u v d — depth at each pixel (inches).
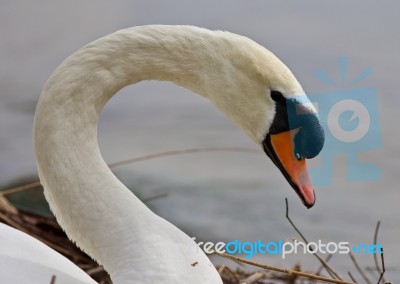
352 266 464.1
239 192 541.0
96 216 287.3
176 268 281.1
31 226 417.7
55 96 283.6
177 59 288.0
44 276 282.7
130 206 288.4
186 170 566.9
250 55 285.9
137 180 554.9
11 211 426.6
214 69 288.5
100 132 622.2
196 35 288.5
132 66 287.1
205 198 534.3
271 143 286.5
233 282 391.9
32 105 685.9
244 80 286.4
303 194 283.6
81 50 285.6
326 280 323.9
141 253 282.7
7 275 279.4
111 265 287.6
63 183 286.5
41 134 285.6
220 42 288.4
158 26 289.3
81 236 290.5
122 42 285.6
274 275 397.7
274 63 285.3
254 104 286.5
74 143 286.4
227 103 289.6
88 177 287.3
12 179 561.3
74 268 295.9
